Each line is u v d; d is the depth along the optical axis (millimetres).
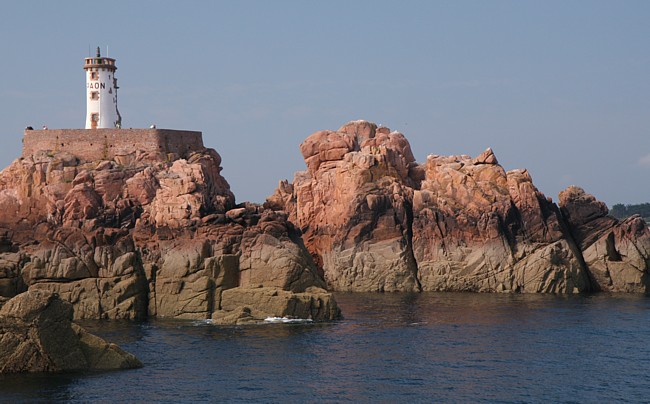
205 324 115375
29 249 126938
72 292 121812
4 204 132000
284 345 102250
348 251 168000
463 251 164625
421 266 166125
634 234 163625
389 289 164625
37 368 88062
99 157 138500
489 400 81688
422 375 89750
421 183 177875
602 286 162375
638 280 160000
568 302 143750
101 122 151375
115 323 116812
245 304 119125
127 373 88750
